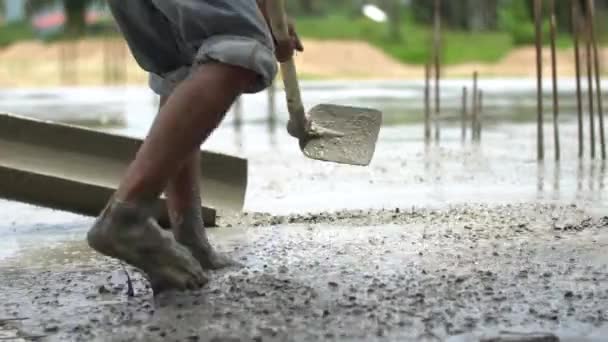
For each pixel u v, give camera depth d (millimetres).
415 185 15133
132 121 31578
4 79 72938
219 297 7336
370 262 8570
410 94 44719
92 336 6496
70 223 12305
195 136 7117
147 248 7258
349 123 8922
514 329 6316
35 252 10039
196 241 8398
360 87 52688
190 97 7074
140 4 7570
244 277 8023
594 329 6305
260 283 7754
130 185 7102
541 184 14969
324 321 6609
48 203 11688
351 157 8797
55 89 59656
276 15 7844
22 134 12461
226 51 7043
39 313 7184
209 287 7637
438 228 10492
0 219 12641
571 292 7242
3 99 46469
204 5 7188
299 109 8523
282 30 7910
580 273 7926
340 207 12773
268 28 7672
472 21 103750
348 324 6527
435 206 12508
